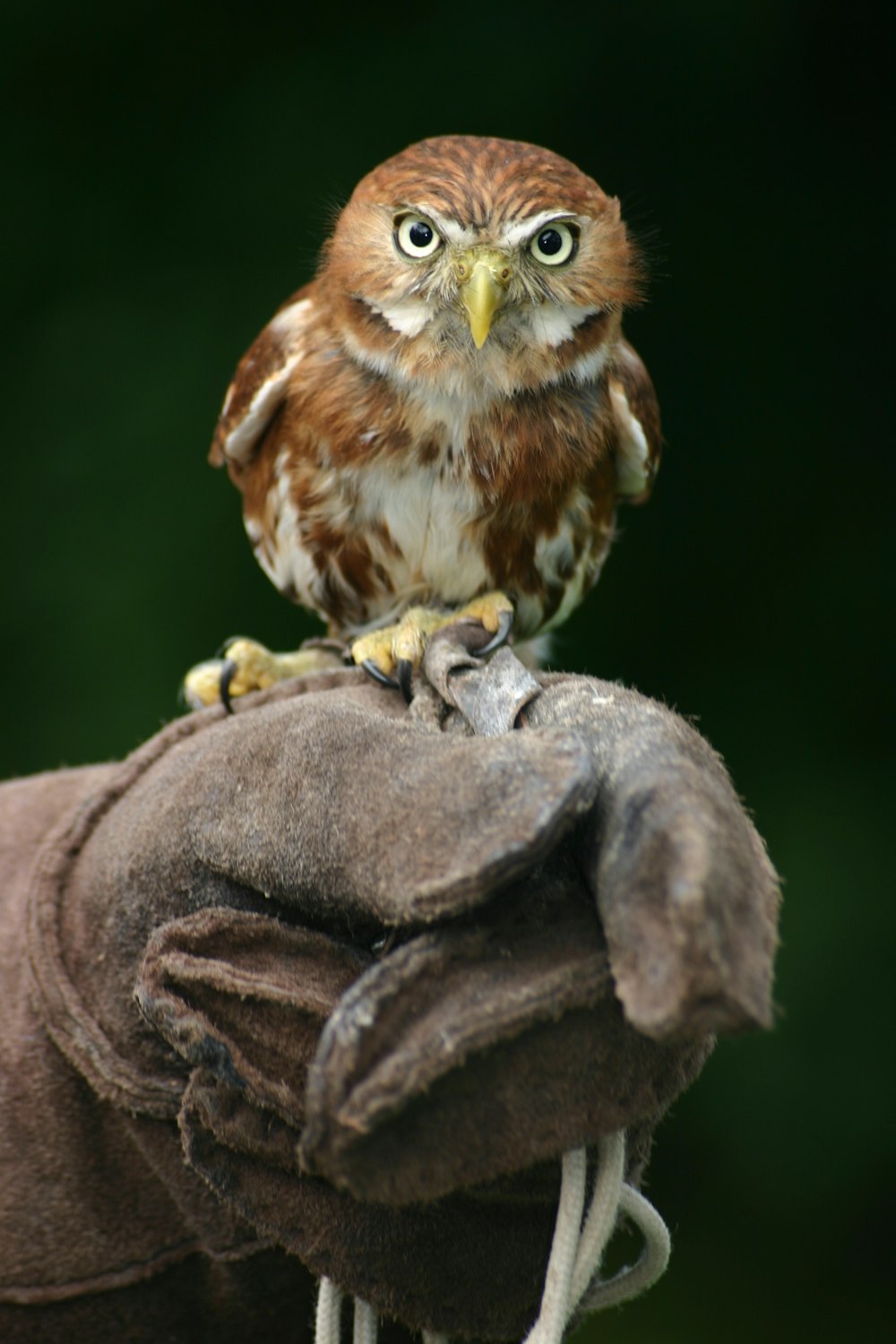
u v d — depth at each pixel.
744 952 2.29
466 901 2.41
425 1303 2.44
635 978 2.32
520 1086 2.41
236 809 2.45
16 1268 2.46
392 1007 2.41
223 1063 2.43
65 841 2.48
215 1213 2.46
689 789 2.40
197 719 2.49
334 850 2.43
